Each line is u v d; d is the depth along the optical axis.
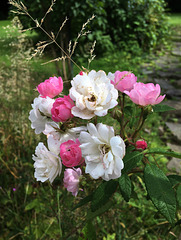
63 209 0.48
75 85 0.25
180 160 0.83
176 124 1.05
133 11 1.96
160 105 0.31
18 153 0.68
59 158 0.25
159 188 0.25
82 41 1.18
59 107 0.25
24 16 0.73
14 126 0.71
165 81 1.43
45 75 0.56
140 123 0.29
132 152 0.27
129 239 0.49
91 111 0.24
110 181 0.27
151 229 0.54
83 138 0.24
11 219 0.56
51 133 0.27
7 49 0.65
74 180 0.27
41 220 0.54
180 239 0.40
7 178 0.63
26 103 0.71
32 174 0.63
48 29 0.59
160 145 0.92
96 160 0.24
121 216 0.53
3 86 0.69
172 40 2.38
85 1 1.18
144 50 2.02
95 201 0.27
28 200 0.60
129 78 0.27
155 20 2.09
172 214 0.24
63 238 0.44
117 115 0.28
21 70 0.64
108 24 1.84
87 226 0.35
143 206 0.58
